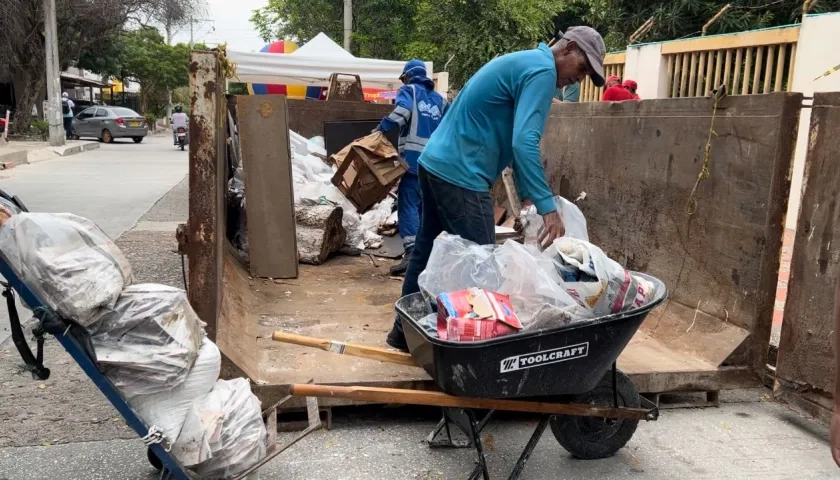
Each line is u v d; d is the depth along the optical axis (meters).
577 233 3.47
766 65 7.59
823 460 3.07
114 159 19.55
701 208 3.92
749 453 3.13
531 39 15.04
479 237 3.31
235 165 6.29
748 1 9.91
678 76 8.85
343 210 6.30
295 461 2.97
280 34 25.56
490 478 2.87
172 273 6.02
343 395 2.50
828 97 3.22
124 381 2.37
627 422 3.01
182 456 2.44
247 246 5.62
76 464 2.90
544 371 2.52
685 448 3.17
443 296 2.56
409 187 5.59
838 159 3.19
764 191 3.45
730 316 3.69
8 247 2.18
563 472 2.94
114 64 34.31
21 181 12.91
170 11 27.47
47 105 24.17
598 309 2.60
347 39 20.05
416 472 2.91
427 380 3.26
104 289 2.26
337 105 8.06
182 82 50.88
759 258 3.49
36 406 3.44
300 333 3.98
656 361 3.65
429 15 15.69
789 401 3.50
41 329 2.20
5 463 2.89
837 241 3.20
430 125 5.58
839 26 6.61
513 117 3.23
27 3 23.88
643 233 4.46
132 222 8.66
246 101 5.13
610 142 4.82
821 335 3.30
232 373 3.12
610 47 11.34
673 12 10.28
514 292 2.64
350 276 5.48
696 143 3.95
